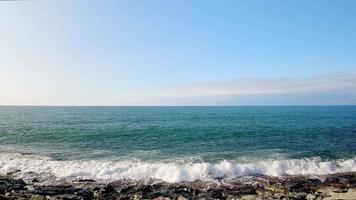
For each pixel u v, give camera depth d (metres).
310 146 27.89
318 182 15.95
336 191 13.93
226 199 12.63
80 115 90.12
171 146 27.73
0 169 18.02
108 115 90.75
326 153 24.23
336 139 32.81
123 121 62.28
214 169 17.67
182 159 21.58
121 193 13.55
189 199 12.48
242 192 13.83
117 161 20.53
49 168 18.25
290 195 13.11
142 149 25.97
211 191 14.00
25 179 15.87
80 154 23.38
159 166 18.17
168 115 91.75
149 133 38.28
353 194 13.35
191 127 47.34
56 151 24.72
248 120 66.19
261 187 14.79
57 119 68.75
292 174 17.84
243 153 24.17
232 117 79.62
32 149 25.72
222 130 42.47
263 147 27.30
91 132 38.97
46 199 11.75
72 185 14.71
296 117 79.06
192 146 27.77
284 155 23.33
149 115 91.31
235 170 17.83
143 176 16.88
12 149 25.69
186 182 15.94
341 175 17.53
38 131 39.91
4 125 49.91
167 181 16.16
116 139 32.44
